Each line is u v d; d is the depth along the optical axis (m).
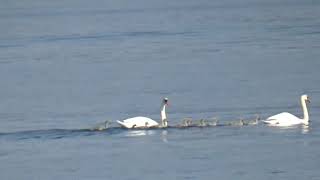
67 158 40.53
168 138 43.38
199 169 38.12
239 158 39.75
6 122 49.19
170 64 70.62
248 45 81.12
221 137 43.47
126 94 57.44
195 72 65.44
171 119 48.53
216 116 48.84
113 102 54.75
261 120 47.00
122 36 99.12
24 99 57.25
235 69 66.00
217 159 39.56
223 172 37.53
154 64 71.25
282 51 75.00
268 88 57.25
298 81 59.44
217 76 63.12
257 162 39.06
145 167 38.56
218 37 90.75
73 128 46.44
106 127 45.59
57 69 71.44
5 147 42.88
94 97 56.88
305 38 84.50
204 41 87.19
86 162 39.69
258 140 42.84
